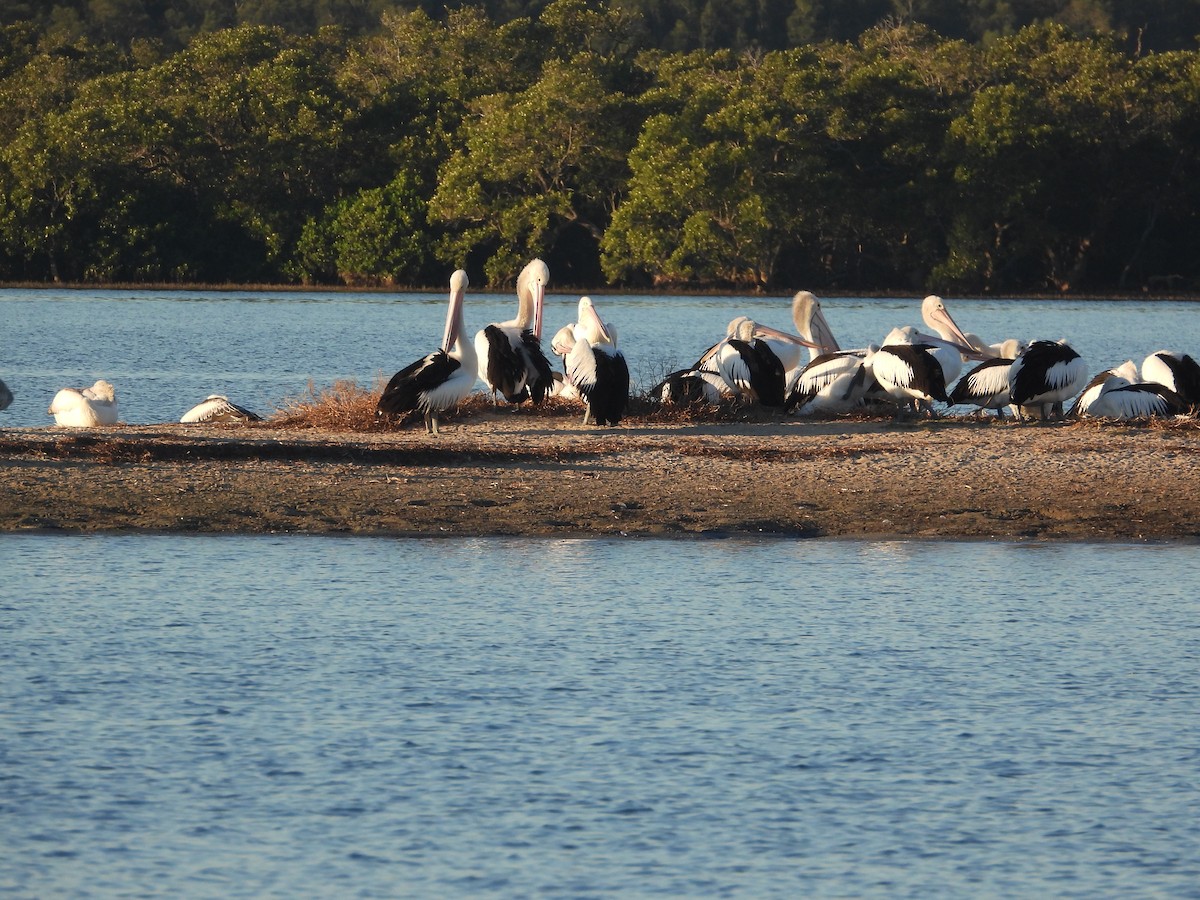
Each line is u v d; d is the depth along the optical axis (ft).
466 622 38.52
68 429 62.85
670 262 243.19
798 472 55.67
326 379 111.04
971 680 34.22
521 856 25.38
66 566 43.70
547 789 27.94
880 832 26.37
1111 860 25.48
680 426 64.90
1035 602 41.06
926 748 30.09
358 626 37.96
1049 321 195.11
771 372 67.56
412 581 42.65
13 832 26.07
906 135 247.09
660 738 30.42
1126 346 151.33
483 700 32.48
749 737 30.45
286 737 30.25
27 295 231.71
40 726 30.68
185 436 59.88
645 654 35.91
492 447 57.52
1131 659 35.96
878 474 55.52
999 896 24.22
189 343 144.25
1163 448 59.77
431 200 251.60
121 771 28.53
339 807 27.09
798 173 239.71
